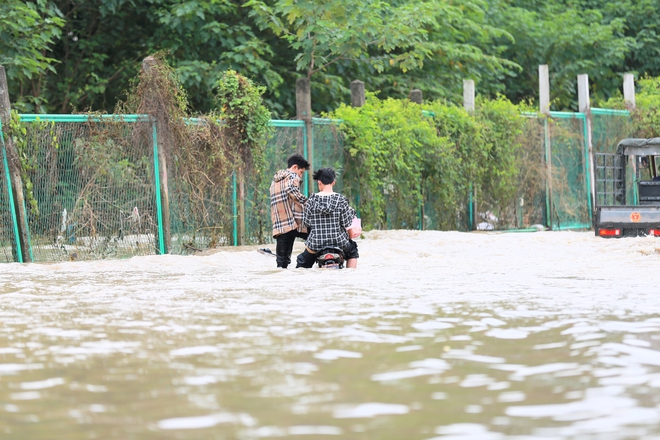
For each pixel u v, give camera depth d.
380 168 40.94
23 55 45.97
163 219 31.66
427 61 65.31
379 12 53.94
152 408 8.07
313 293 17.02
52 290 18.23
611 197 41.81
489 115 48.66
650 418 7.52
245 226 35.28
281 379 9.18
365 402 8.19
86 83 56.78
